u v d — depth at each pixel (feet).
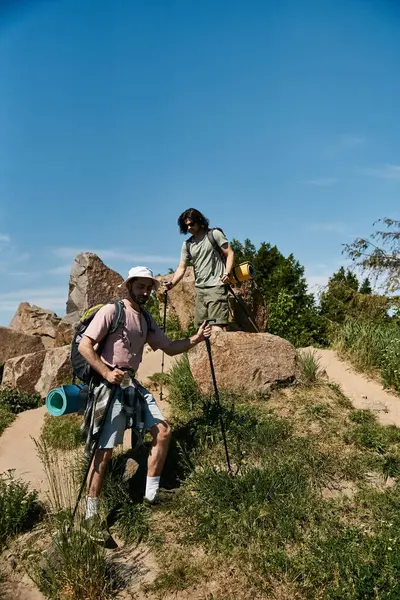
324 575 11.93
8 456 18.92
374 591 11.36
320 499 14.67
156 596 11.96
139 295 14.21
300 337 33.96
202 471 15.69
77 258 36.29
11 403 24.85
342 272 56.59
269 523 13.66
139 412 13.93
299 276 48.03
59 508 13.82
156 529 13.98
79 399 14.71
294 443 17.21
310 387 21.34
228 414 18.34
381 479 15.84
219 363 20.67
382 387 22.53
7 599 12.23
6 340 32.71
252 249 55.57
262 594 11.78
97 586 12.00
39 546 13.71
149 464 14.49
